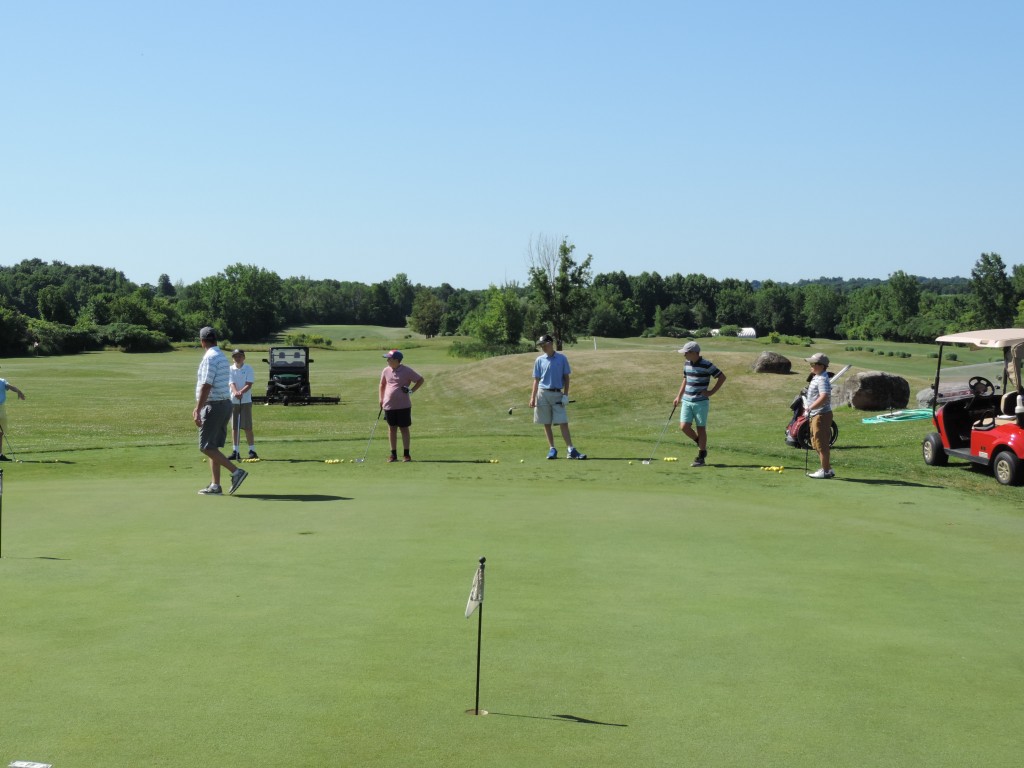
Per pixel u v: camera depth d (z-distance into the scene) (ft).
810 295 588.09
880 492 39.58
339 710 14.37
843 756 13.08
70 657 16.76
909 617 20.22
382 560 25.05
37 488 39.11
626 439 60.95
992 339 45.60
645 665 16.71
